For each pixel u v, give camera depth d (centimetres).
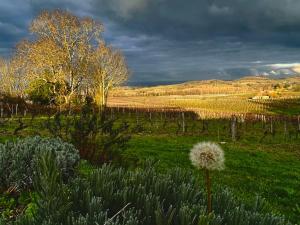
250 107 13500
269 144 4156
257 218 603
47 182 588
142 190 638
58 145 1193
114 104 15875
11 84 9512
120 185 684
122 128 1612
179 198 657
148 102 18550
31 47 7681
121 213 598
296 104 13725
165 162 2275
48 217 539
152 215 586
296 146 4019
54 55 7581
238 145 3881
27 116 5256
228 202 654
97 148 1538
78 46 8012
